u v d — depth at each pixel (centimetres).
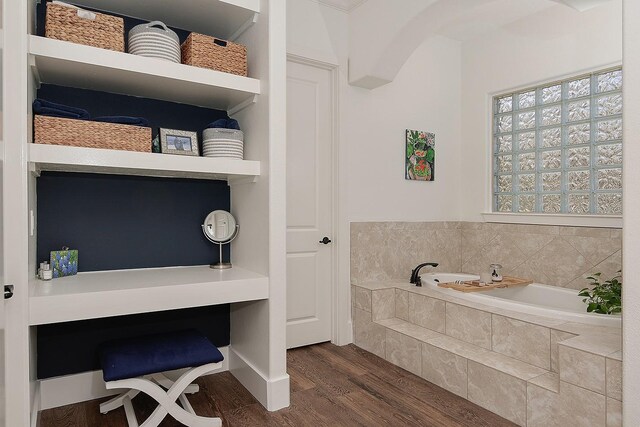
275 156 228
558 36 346
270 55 227
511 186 391
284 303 231
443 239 407
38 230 223
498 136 402
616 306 242
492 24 384
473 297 279
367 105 355
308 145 330
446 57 414
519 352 236
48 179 227
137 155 202
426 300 298
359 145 350
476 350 252
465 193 420
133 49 217
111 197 245
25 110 169
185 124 266
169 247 262
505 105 396
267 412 221
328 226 341
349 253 342
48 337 225
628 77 166
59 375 228
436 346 259
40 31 223
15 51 167
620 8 308
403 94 380
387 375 273
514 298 355
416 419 215
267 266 229
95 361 238
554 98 359
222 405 229
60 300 178
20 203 167
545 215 353
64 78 216
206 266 269
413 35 299
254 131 245
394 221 371
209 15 242
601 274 314
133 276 227
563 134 352
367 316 323
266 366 229
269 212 227
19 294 166
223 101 258
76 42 195
